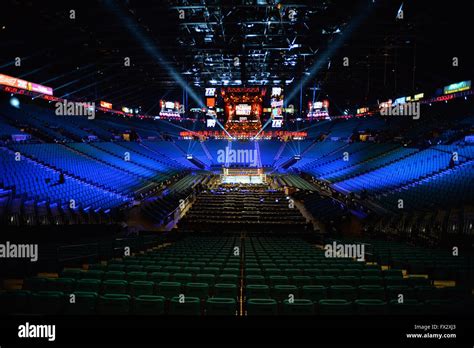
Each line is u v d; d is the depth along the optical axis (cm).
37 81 4366
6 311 601
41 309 600
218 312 597
